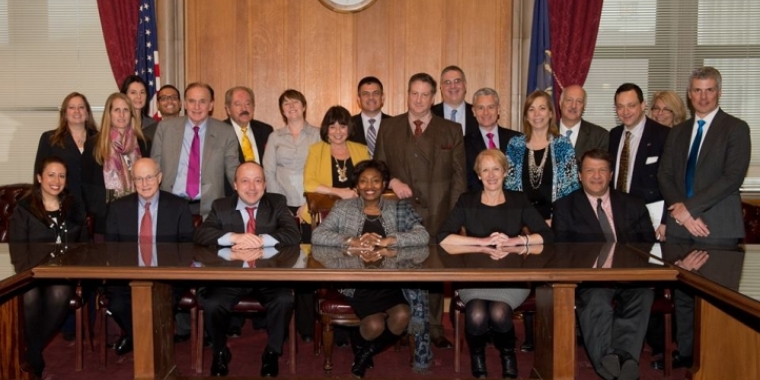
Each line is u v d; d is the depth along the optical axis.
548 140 4.13
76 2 5.93
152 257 3.13
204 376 3.39
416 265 2.91
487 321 3.50
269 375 3.58
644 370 3.82
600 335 3.44
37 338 3.56
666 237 3.94
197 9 5.66
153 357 3.09
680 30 5.89
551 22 5.60
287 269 2.81
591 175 3.71
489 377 3.66
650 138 4.20
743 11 5.87
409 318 3.58
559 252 3.27
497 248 3.44
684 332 3.75
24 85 6.00
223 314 3.56
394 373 3.74
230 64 5.68
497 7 5.65
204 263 2.96
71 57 5.96
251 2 5.67
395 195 3.81
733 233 3.82
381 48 5.69
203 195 4.35
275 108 5.71
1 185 5.91
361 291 3.61
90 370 3.79
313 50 5.70
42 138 4.54
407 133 4.17
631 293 3.50
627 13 5.89
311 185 4.27
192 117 4.38
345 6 5.65
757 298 2.34
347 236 3.54
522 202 3.71
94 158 4.30
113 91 5.97
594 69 5.92
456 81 4.62
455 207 3.77
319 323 4.00
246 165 3.66
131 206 3.88
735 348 3.01
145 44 5.65
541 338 3.27
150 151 4.46
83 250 3.37
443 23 5.67
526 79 5.65
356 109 5.72
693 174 3.87
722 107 5.95
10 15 5.96
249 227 3.66
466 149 4.36
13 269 2.86
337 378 3.36
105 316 3.81
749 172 5.93
